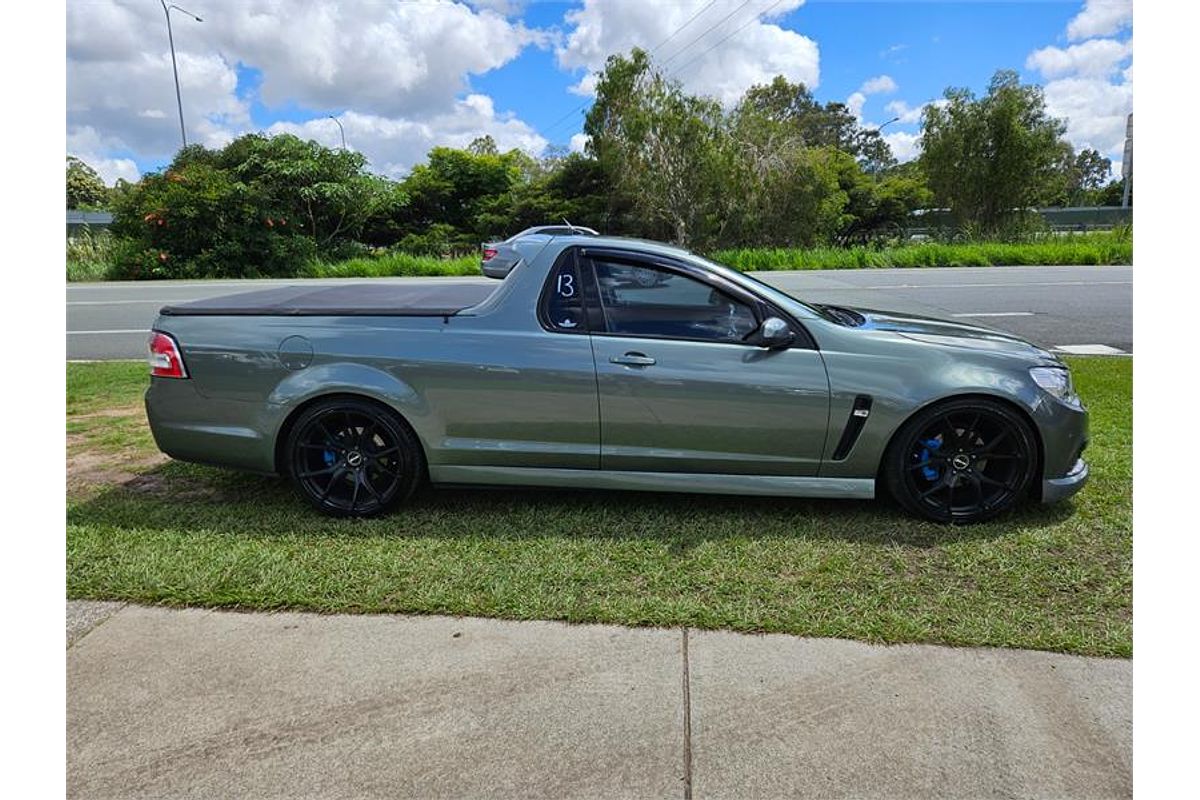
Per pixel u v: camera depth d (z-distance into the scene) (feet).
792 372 11.53
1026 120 91.56
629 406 11.68
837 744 7.07
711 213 88.07
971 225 90.43
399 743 7.12
